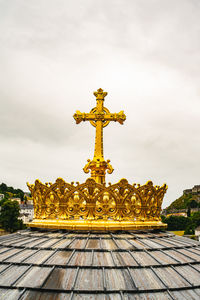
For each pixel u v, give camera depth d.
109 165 10.49
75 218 8.70
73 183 8.79
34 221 9.09
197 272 6.83
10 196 190.50
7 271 6.52
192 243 9.05
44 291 5.79
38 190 9.23
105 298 5.61
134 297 5.68
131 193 8.94
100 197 8.81
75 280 6.03
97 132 11.01
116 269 6.49
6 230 85.25
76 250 7.25
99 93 11.62
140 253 7.32
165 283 6.11
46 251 7.32
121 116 11.12
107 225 8.52
